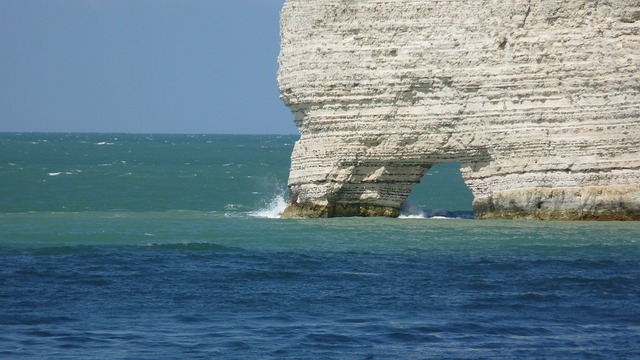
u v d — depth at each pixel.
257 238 87.75
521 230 90.25
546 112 95.06
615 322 59.03
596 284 68.69
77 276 70.19
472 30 96.62
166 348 52.84
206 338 54.81
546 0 95.19
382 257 78.19
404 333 56.19
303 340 54.62
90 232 91.75
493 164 97.31
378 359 51.59
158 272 71.88
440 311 61.22
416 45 97.81
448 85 97.56
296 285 68.06
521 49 95.56
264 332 56.19
